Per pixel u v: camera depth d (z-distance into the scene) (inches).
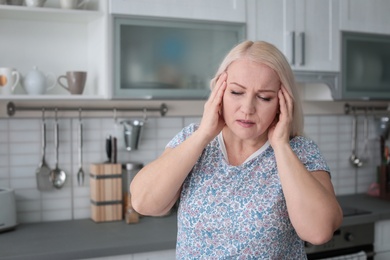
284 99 51.5
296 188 48.8
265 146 54.1
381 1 124.3
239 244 51.7
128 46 99.7
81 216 112.0
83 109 109.6
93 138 112.0
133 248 91.5
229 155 54.9
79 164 110.8
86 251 88.4
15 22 104.8
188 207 54.0
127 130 111.3
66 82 108.5
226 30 106.9
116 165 108.7
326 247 109.3
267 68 50.4
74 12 97.2
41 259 85.5
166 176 52.1
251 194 52.3
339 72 119.3
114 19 98.2
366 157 140.9
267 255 51.8
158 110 116.7
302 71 114.7
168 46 102.8
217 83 51.9
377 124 140.1
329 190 51.7
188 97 104.8
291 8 113.1
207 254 53.1
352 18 120.6
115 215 109.4
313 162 53.1
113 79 98.9
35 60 106.7
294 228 51.8
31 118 107.1
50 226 105.2
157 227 104.3
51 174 108.6
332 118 136.2
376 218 115.1
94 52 106.3
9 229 100.8
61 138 109.5
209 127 51.3
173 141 57.3
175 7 102.2
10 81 96.2
